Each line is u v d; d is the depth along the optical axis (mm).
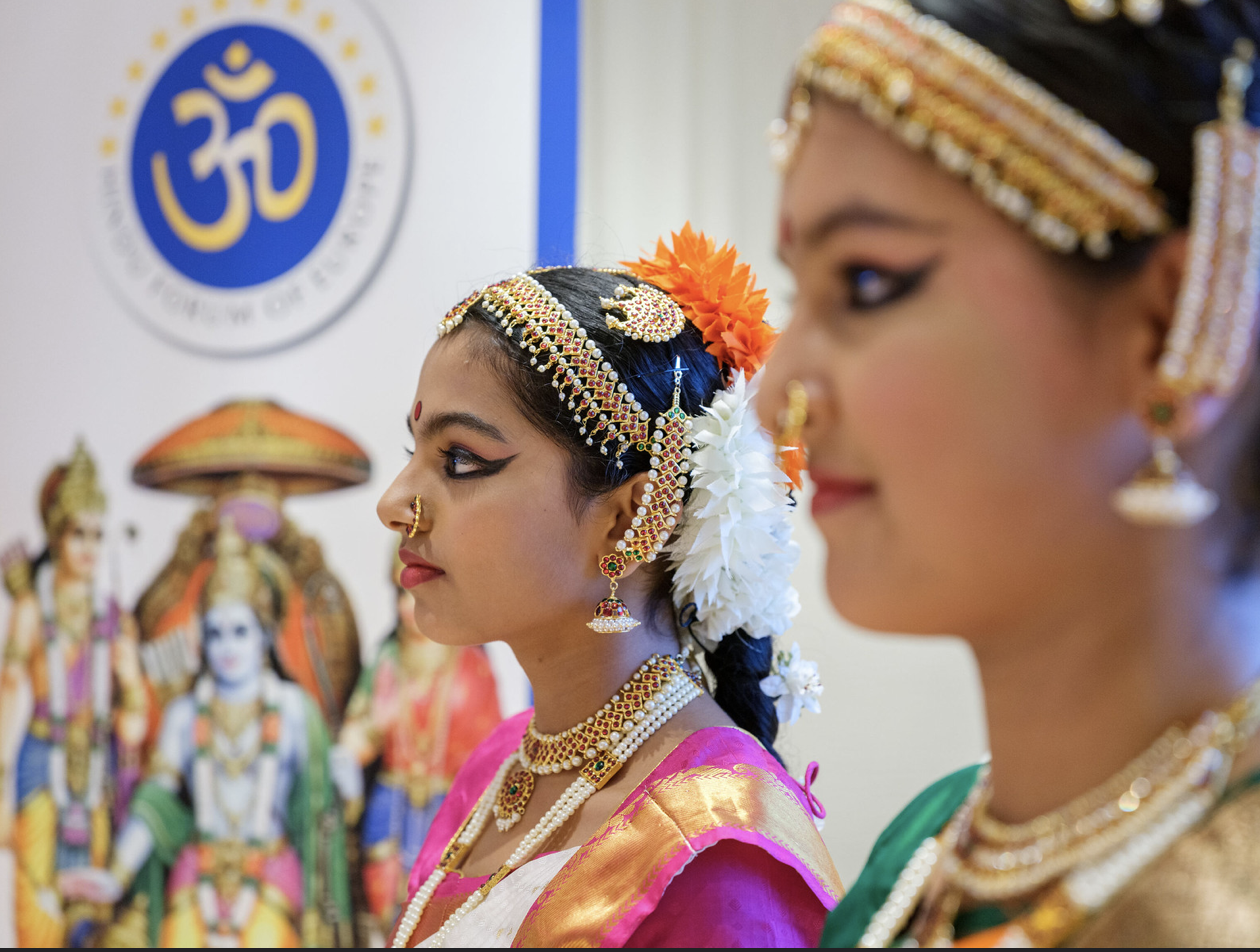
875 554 518
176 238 2479
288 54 2418
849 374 508
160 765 2406
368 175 2342
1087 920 497
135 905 2396
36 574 2523
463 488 1103
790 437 530
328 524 2350
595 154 2291
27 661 2508
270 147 2422
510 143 2256
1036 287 481
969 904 564
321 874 2287
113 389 2510
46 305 2566
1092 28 480
